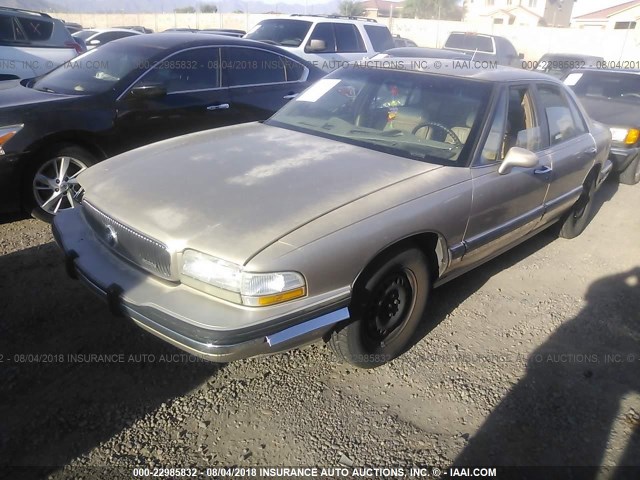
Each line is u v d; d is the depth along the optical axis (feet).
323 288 8.04
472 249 10.85
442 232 9.78
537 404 9.53
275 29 32.86
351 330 9.02
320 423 8.77
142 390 9.16
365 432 8.64
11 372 9.29
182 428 8.47
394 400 9.39
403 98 12.25
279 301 7.67
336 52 32.76
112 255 9.07
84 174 10.46
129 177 9.68
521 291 13.47
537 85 13.26
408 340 10.53
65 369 9.48
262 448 8.21
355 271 8.33
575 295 13.48
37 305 11.20
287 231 7.95
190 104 17.15
